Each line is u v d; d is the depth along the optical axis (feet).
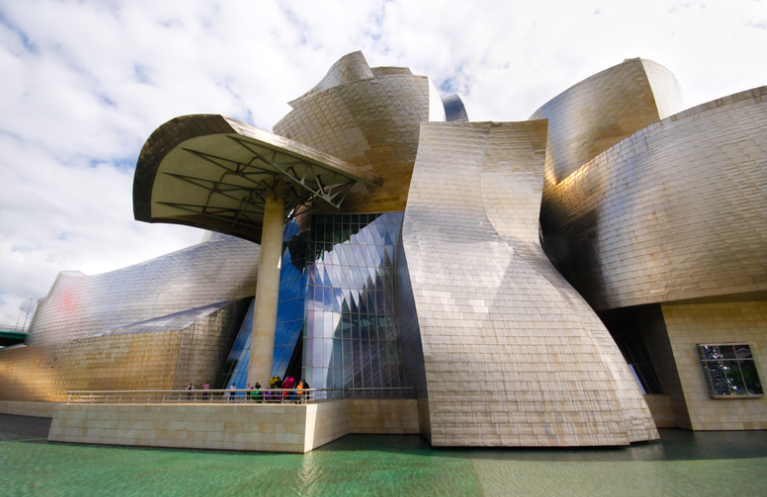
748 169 57.72
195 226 85.81
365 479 32.48
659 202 63.87
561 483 31.48
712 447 45.75
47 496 28.86
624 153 69.72
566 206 82.33
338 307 73.77
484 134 74.64
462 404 48.21
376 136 87.66
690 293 60.13
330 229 82.53
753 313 62.64
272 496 28.25
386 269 79.46
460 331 52.70
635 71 92.27
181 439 46.01
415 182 70.33
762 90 58.85
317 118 91.04
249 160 66.03
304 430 43.34
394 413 58.65
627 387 52.03
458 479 32.58
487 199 70.33
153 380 76.74
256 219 88.99
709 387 60.34
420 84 89.45
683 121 63.41
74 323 113.29
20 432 62.49
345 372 67.62
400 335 72.02
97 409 50.70
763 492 28.63
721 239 58.44
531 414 47.70
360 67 104.06
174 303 103.24
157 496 28.48
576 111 97.60
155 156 63.67
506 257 62.18
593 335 55.36
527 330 53.26
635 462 38.65
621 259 67.72
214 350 83.82
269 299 69.26
